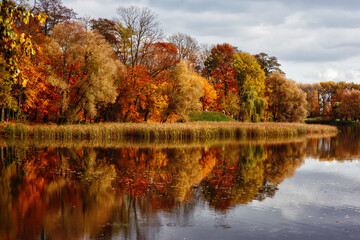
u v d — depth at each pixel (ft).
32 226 26.45
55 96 112.06
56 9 121.19
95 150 73.67
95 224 26.91
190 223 27.27
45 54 98.68
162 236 24.41
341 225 27.07
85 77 106.11
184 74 130.31
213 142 99.25
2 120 95.45
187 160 62.59
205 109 181.57
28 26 95.14
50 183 41.24
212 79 195.42
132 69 126.62
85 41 102.63
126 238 24.06
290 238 24.18
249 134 123.44
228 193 37.47
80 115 122.93
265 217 28.94
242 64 185.26
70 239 23.88
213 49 190.49
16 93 95.86
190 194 36.81
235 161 62.39
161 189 39.04
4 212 29.76
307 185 42.16
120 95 126.11
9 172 47.42
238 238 24.18
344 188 40.55
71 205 32.12
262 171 52.08
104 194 36.32
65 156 63.36
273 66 221.87
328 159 66.33
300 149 83.56
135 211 30.45
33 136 95.04
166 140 102.37
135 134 106.22
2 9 17.47
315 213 30.27
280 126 129.80
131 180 43.78
